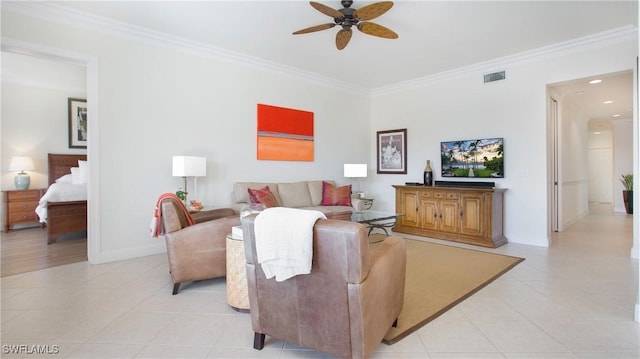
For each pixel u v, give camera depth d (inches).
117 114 144.1
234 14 133.6
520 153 182.7
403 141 238.7
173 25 144.3
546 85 172.9
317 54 181.3
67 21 131.1
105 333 82.4
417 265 140.6
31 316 91.7
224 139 178.9
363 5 125.4
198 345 77.0
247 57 184.5
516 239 184.9
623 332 82.2
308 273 62.1
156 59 155.0
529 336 80.7
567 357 71.7
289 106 208.5
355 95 249.9
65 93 248.8
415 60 190.7
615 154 331.0
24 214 226.1
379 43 164.6
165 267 136.7
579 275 126.4
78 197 197.6
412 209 209.3
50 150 243.3
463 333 82.3
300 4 125.8
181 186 163.6
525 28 146.6
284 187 197.9
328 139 232.2
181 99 163.2
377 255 70.5
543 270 133.0
